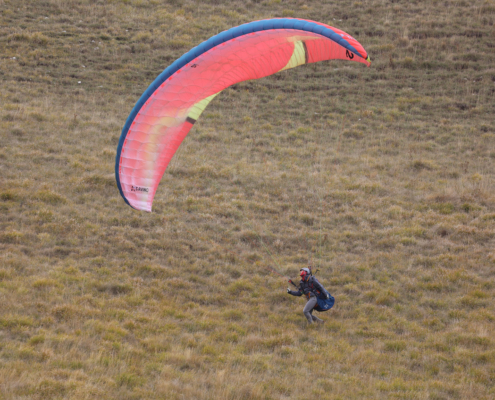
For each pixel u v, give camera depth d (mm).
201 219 55250
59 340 32094
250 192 62469
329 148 76438
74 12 114375
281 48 38000
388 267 48188
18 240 46969
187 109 38625
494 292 43219
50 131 73062
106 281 42344
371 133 82250
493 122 85125
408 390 29891
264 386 29328
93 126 76625
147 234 51156
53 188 57656
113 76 94000
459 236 53031
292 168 69188
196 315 39281
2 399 24641
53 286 39875
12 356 29703
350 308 41625
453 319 39844
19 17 108875
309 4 124938
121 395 26953
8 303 36031
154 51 103375
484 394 29859
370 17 118250
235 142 77188
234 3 126000
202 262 47469
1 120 73562
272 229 54688
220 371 30391
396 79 98375
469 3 122500
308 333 37438
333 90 95375
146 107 37281
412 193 63344
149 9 121562
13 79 88875
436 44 106812
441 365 33500
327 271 47469
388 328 38719
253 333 37031
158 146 38719
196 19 116625
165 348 33688
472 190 63000
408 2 125750
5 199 53875
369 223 56219
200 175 65312
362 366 33062
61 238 48750
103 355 31109
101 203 56531
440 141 79750
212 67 37688
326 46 36719
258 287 44500
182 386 28625
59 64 95625
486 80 95812
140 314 37781
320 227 52344
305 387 29531
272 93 94688
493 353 34281
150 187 39094
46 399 25312
